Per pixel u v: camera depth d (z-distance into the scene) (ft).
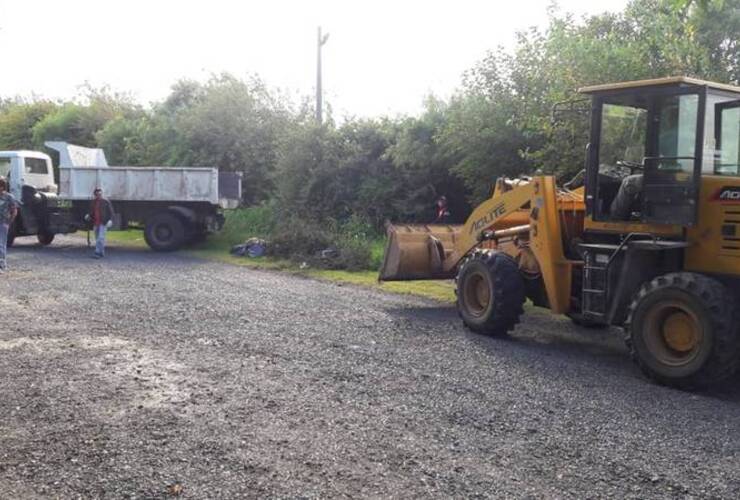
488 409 19.38
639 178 25.08
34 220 65.41
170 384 21.31
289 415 18.65
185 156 88.02
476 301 30.48
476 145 53.26
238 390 20.79
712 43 43.16
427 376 22.68
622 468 15.48
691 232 23.49
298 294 39.70
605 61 42.63
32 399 19.66
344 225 63.46
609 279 25.32
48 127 117.19
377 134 67.51
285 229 59.88
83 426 17.60
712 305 21.18
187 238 64.59
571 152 42.65
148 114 106.32
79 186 65.41
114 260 55.83
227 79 88.84
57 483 14.37
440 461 15.72
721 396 21.45
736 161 24.23
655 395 21.30
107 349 25.57
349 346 26.78
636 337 23.12
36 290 38.75
